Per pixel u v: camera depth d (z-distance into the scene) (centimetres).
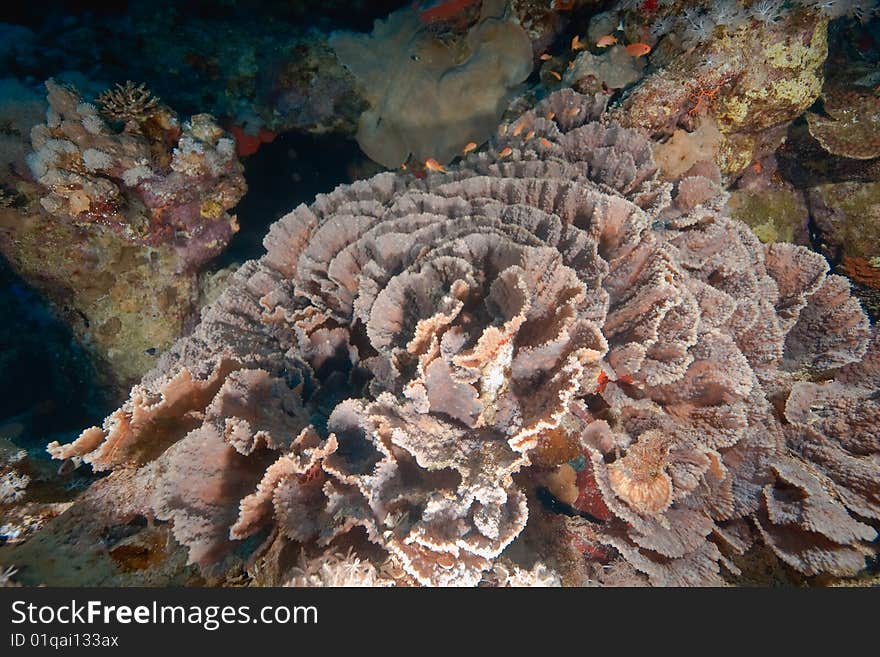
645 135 163
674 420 118
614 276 124
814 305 145
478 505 100
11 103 183
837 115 177
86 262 191
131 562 112
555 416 101
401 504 102
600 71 178
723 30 162
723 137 171
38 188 186
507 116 205
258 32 240
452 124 208
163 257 195
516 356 113
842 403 125
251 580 106
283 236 152
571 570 111
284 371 131
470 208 135
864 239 181
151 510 118
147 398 120
